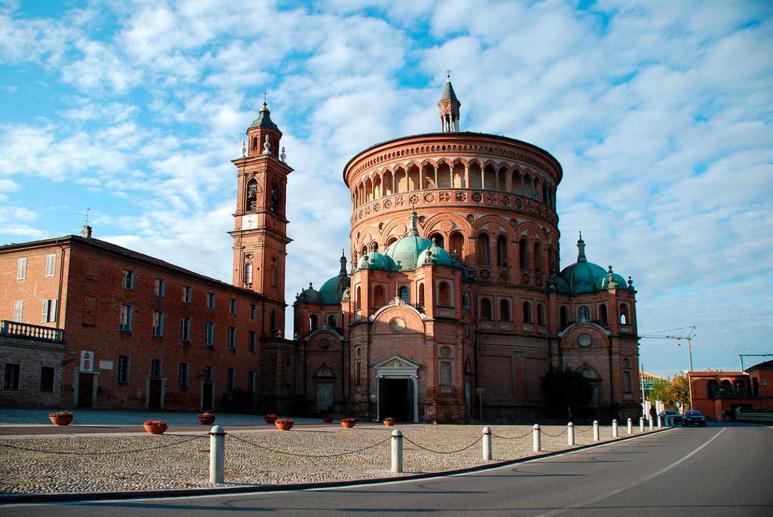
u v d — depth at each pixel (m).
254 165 93.50
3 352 53.41
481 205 88.25
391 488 22.20
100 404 62.28
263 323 90.44
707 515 16.89
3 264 63.62
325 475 24.73
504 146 90.94
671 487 22.42
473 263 86.56
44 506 17.41
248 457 28.59
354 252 97.31
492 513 17.03
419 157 90.00
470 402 79.12
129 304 67.06
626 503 18.84
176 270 73.38
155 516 16.16
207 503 18.39
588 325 89.94
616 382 87.81
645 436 58.22
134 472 22.95
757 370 138.75
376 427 57.09
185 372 74.75
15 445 26.52
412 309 73.38
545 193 95.38
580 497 20.03
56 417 39.03
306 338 90.25
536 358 88.75
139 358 67.75
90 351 61.69
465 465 29.23
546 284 92.12
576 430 63.19
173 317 73.25
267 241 91.88
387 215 90.81
